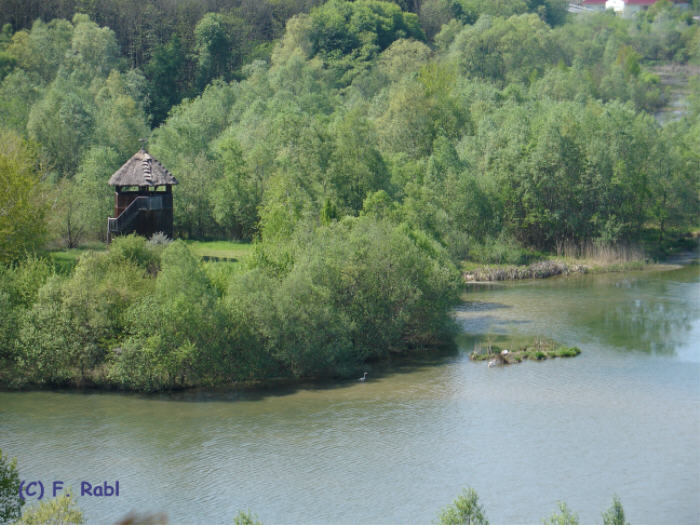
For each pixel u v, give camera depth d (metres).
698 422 64.50
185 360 71.94
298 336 75.12
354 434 61.94
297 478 54.41
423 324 86.56
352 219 92.50
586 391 71.75
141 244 83.12
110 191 124.88
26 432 61.78
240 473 55.12
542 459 57.59
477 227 130.38
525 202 133.25
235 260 113.62
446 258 96.44
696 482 54.12
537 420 64.81
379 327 82.31
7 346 73.19
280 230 94.56
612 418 65.19
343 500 51.34
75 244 117.25
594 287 114.88
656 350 84.12
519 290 113.06
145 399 70.00
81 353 72.12
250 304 74.94
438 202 128.38
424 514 49.66
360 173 127.25
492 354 81.69
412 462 56.91
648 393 71.19
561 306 103.38
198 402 69.31
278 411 67.06
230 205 133.88
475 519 41.53
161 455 57.88
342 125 132.38
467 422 64.38
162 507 50.22
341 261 82.56
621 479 54.56
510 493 52.47
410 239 88.88
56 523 37.38
